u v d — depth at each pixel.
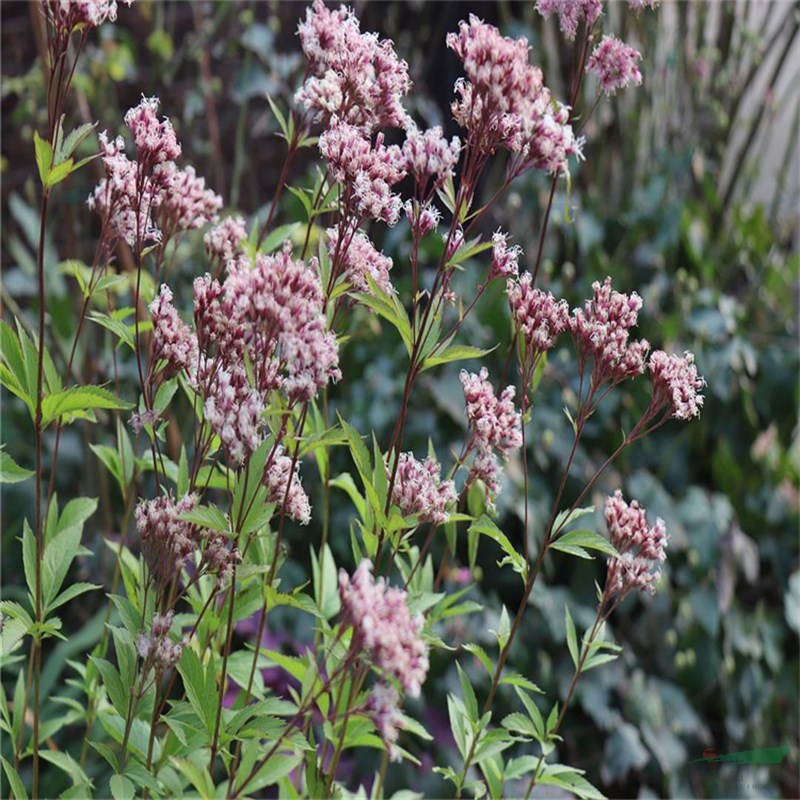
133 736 1.78
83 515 1.99
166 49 4.08
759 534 4.02
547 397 3.81
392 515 1.65
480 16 4.89
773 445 4.20
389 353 3.79
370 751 3.19
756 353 4.23
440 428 3.63
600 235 4.27
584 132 4.48
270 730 1.58
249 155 4.65
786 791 3.80
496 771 1.94
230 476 1.71
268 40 4.12
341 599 1.43
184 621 1.80
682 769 3.50
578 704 3.51
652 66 4.51
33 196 3.70
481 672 3.34
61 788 2.79
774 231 4.74
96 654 2.13
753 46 4.56
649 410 1.79
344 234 1.67
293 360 1.46
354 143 1.60
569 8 1.75
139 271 1.71
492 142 1.63
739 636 3.79
